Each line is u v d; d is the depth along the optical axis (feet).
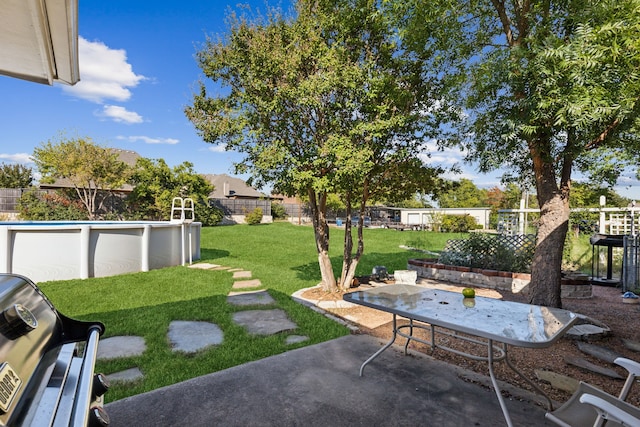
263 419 8.29
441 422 8.20
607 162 18.63
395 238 62.03
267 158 17.78
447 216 85.20
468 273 25.77
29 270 22.62
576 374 11.02
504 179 20.26
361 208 22.75
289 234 59.57
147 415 8.38
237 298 19.99
